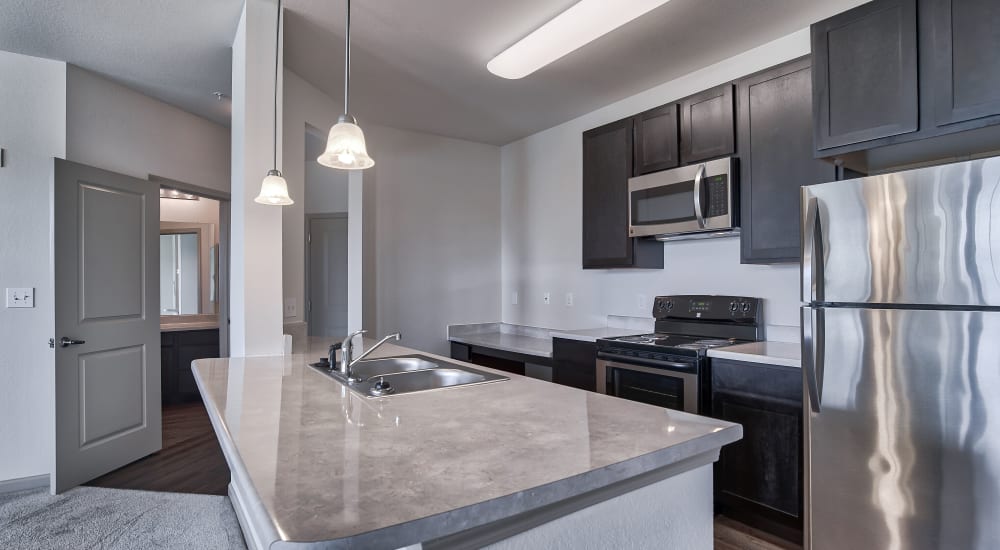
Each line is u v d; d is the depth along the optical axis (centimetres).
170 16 245
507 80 325
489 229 478
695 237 313
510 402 144
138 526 245
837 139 209
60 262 283
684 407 253
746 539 231
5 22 250
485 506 78
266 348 237
